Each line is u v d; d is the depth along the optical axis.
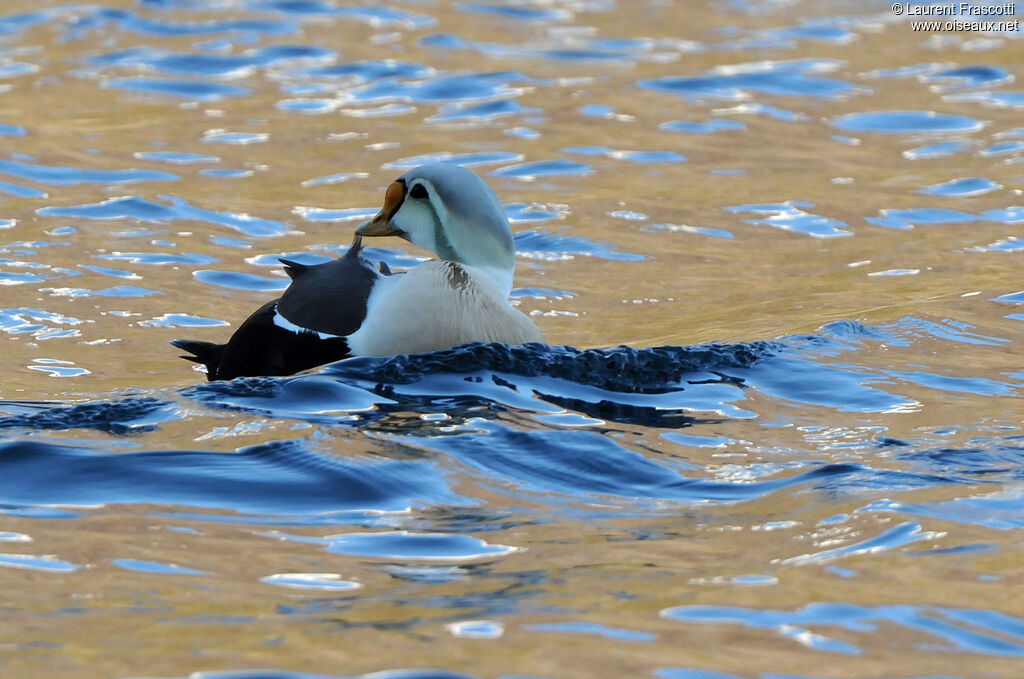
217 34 25.27
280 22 26.30
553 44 25.59
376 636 5.87
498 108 21.41
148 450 8.15
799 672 5.56
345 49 24.56
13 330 11.79
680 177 18.14
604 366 9.84
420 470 7.89
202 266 14.10
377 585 6.46
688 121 20.94
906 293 13.19
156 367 10.90
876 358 10.77
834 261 14.66
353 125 20.34
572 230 15.76
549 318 12.77
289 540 7.00
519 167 18.45
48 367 10.80
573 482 7.88
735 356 10.51
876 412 9.33
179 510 7.36
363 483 7.69
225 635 5.89
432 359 9.38
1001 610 6.16
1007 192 17.25
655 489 7.82
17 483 7.68
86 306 12.59
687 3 29.31
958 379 10.20
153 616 6.10
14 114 20.20
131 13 26.31
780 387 9.88
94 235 14.97
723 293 13.52
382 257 14.82
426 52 24.61
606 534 7.13
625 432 8.68
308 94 21.94
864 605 6.19
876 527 7.15
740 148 19.56
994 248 14.95
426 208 10.41
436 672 5.53
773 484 7.89
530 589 6.40
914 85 23.03
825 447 8.55
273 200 16.67
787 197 17.19
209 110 20.94
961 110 21.50
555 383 9.43
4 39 24.47
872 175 18.23
